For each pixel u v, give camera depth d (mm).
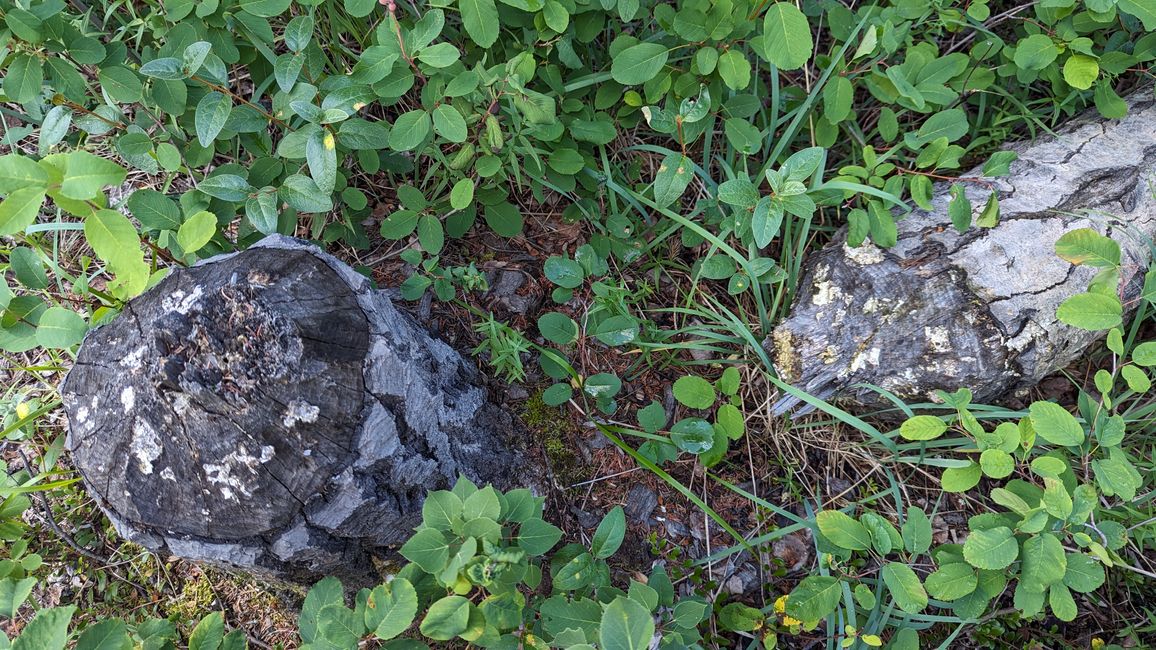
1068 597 1822
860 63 2670
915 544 1963
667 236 2750
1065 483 2105
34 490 2252
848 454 2514
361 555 1924
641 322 2635
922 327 2307
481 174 2352
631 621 1397
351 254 2672
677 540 2389
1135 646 2232
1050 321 2287
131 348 1727
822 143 2654
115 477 1723
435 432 1958
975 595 1924
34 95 2018
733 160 2789
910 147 2438
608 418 2529
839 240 2549
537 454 2379
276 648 1892
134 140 2168
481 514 1553
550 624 1709
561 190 2568
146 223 2078
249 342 1673
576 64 2502
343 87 2107
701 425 2312
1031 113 2705
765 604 2318
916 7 2496
